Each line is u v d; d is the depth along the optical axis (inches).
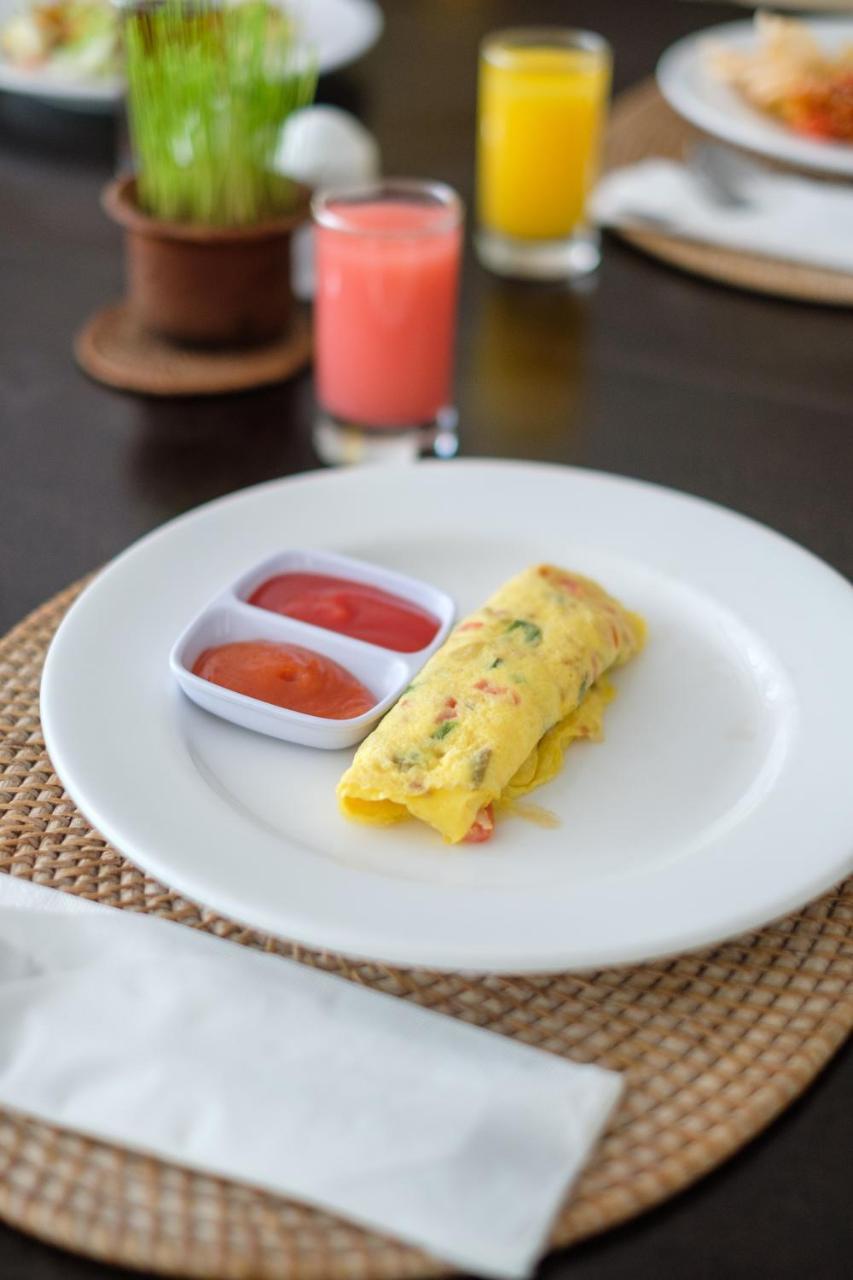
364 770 33.2
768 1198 29.8
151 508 40.8
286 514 38.5
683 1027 31.4
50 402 43.9
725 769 34.6
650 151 53.7
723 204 50.4
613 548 38.3
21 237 49.9
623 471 42.1
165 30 43.1
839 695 35.2
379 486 39.2
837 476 42.1
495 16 63.3
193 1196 28.5
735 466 42.3
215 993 30.8
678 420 43.8
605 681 36.0
